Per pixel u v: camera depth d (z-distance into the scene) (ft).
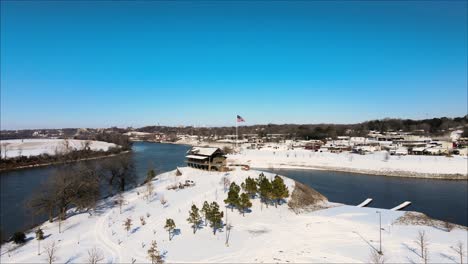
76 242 186.80
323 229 211.41
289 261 159.63
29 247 180.04
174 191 306.76
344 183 422.41
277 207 259.80
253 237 195.31
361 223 223.51
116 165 347.36
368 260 159.84
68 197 236.22
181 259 162.30
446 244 181.47
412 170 481.87
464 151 590.14
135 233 199.31
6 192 350.64
